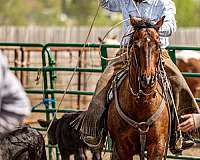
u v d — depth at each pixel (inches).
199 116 461.1
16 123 287.1
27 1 4837.6
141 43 408.8
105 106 465.4
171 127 468.1
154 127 438.9
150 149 445.7
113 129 454.6
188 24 3139.8
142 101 429.1
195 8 3462.1
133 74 427.2
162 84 446.3
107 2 491.2
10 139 414.3
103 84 468.8
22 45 616.4
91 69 586.6
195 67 847.7
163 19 428.1
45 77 613.9
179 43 1846.7
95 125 466.0
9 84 272.5
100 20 3614.7
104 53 576.1
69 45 590.9
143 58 406.6
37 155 437.7
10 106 275.3
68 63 1008.2
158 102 438.9
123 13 477.1
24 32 1925.4
